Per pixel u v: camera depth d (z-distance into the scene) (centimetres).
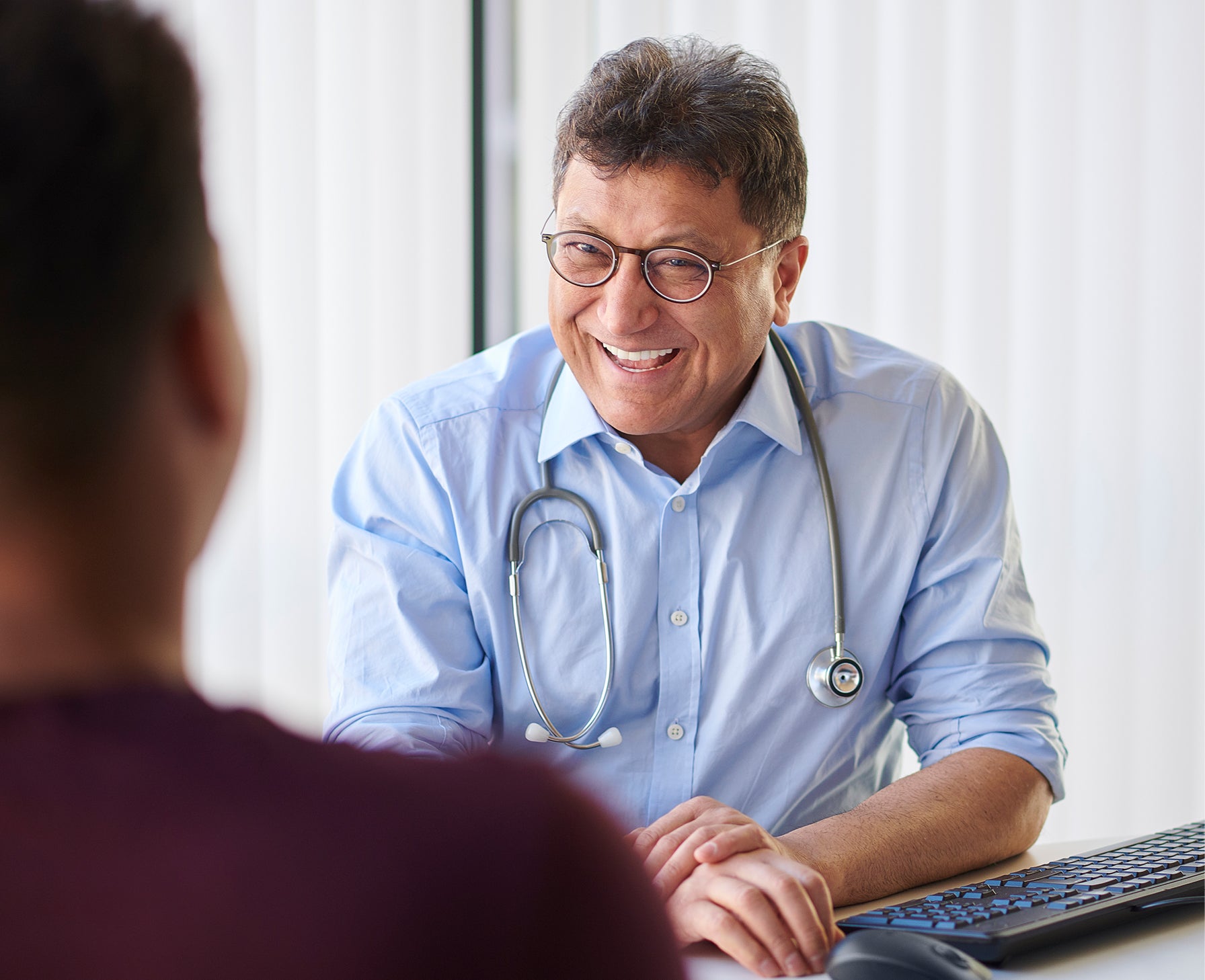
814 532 141
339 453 209
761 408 141
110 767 32
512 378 149
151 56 34
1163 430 241
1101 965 84
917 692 140
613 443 140
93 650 33
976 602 139
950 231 237
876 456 145
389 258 212
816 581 140
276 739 34
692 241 126
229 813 32
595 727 138
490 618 139
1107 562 242
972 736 133
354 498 146
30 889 31
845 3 232
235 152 196
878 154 234
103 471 33
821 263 234
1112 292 240
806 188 139
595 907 35
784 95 136
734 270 130
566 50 227
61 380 32
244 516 197
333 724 133
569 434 141
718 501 142
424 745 125
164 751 33
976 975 75
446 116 214
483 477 142
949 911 90
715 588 139
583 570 140
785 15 231
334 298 209
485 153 221
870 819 113
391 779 34
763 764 137
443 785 35
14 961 30
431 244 214
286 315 203
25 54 32
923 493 144
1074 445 241
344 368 209
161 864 31
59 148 31
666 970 37
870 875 107
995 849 117
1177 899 94
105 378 32
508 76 224
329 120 208
